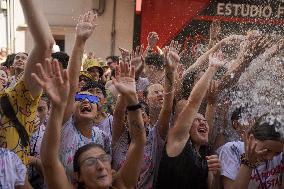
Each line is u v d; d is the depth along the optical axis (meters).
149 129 3.15
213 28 5.32
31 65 2.37
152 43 4.62
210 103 3.57
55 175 2.33
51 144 2.29
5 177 2.19
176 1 9.09
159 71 4.35
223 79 3.87
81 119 2.96
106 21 11.20
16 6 11.58
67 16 11.55
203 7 9.00
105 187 2.39
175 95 3.51
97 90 3.78
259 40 4.05
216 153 3.37
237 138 3.57
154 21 9.20
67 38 11.60
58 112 2.28
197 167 2.87
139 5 9.14
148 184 3.05
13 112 2.38
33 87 2.39
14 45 11.62
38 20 2.30
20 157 2.38
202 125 3.07
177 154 2.84
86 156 2.39
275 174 2.63
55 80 2.27
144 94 3.88
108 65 7.17
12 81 4.02
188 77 3.84
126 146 3.12
